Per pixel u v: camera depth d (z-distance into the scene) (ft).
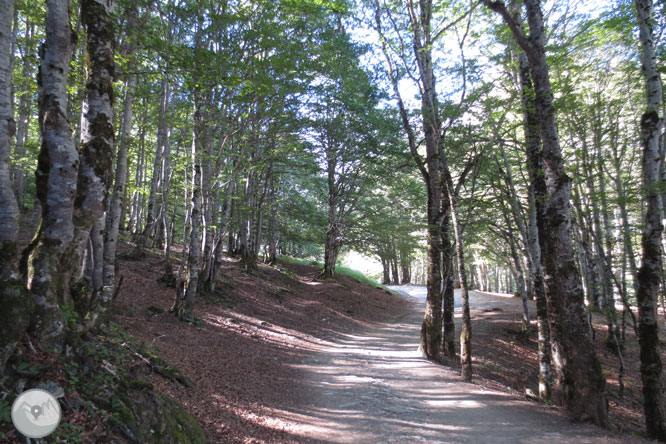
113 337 18.13
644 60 27.07
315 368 32.48
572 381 25.31
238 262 73.20
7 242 12.11
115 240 26.22
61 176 13.82
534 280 34.83
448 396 26.50
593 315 69.21
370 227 75.25
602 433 21.68
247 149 47.21
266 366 30.22
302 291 71.20
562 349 28.66
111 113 16.65
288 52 32.60
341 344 45.34
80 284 15.70
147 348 22.27
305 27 38.42
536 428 21.66
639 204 40.55
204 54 24.06
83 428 10.69
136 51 28.02
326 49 43.52
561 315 25.64
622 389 36.91
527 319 53.67
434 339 38.32
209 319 39.63
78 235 14.76
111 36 17.08
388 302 87.15
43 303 12.62
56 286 13.24
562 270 25.48
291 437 17.97
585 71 38.65
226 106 38.99
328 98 53.16
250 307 50.11
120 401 12.46
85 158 15.52
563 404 26.27
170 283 45.06
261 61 30.04
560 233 25.61
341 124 63.00
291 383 27.50
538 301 33.55
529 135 33.42
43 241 13.52
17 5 28.48
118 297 35.29
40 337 12.26
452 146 37.81
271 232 89.10
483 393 27.91
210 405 18.98
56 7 13.96
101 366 13.67
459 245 32.14
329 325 54.75
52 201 13.78
